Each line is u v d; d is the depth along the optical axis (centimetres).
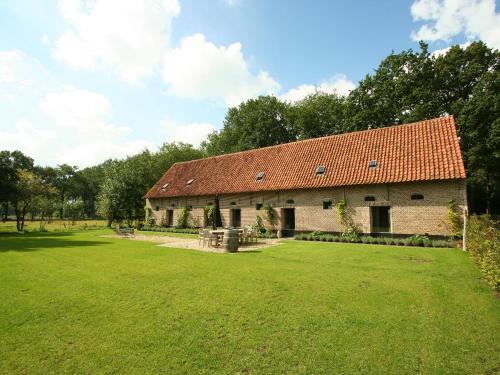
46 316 538
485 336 445
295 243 1688
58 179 7881
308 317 522
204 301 612
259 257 1162
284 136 4197
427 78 2609
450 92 2638
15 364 380
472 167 2408
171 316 533
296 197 2075
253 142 4138
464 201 1504
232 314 539
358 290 679
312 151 2256
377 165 1809
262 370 363
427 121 1891
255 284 738
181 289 699
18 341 443
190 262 1054
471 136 2325
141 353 405
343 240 1762
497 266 627
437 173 1552
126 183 3556
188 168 3086
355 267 942
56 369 369
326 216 1936
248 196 2316
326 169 2012
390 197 1712
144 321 512
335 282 752
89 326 493
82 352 409
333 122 3619
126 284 749
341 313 540
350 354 399
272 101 4147
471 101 2323
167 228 2762
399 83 2667
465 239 1284
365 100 2923
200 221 2628
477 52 2473
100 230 3092
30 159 6931
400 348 414
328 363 378
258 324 495
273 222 2167
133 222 3650
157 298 634
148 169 4569
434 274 827
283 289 691
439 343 426
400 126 1983
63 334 465
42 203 4009
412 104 2647
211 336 454
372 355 396
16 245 1623
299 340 439
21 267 977
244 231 1745
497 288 654
